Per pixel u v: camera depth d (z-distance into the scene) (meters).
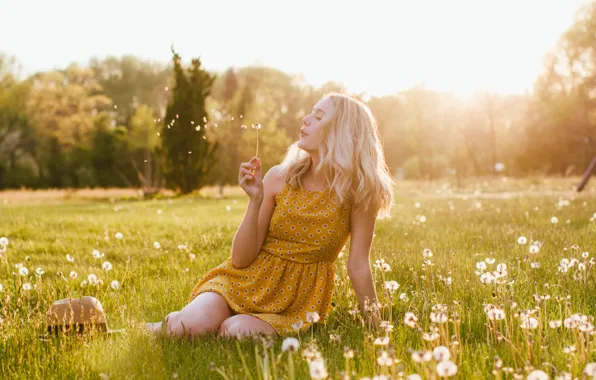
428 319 3.06
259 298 3.20
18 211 15.41
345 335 2.97
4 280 4.30
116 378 2.35
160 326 3.13
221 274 3.35
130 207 16.67
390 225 8.53
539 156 53.59
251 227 3.19
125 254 6.15
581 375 2.11
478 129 49.16
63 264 5.55
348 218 3.33
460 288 3.82
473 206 12.16
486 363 2.45
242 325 2.97
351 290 3.87
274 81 55.22
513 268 4.36
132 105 69.38
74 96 61.19
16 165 60.41
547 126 52.44
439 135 47.59
